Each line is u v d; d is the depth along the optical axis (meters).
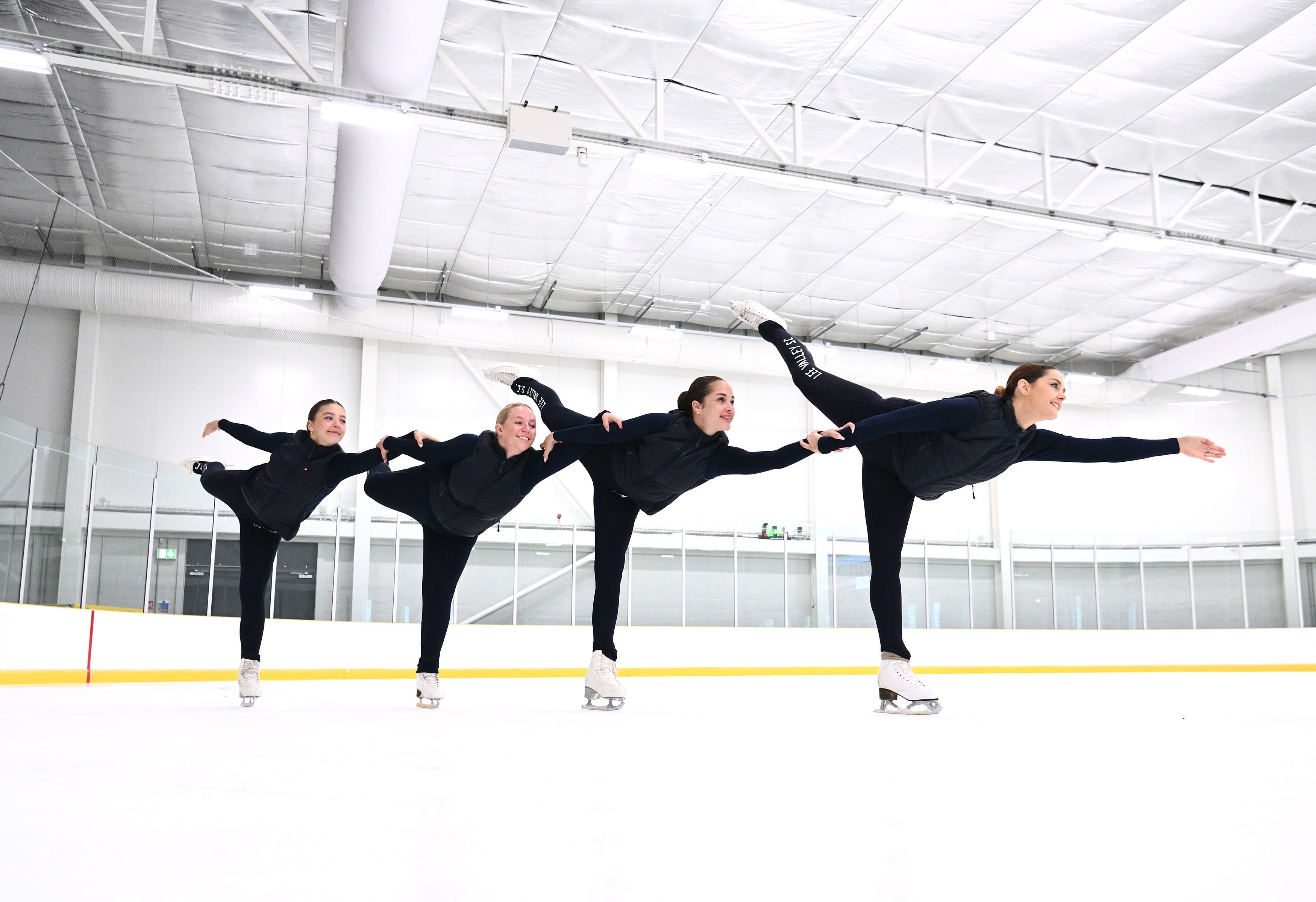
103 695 7.90
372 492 6.17
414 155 13.91
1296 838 1.72
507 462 5.52
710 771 2.63
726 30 10.80
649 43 11.04
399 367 19.59
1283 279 18.48
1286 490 21.97
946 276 18.34
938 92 12.20
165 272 16.77
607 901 1.31
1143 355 22.98
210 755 3.03
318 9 10.67
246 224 16.28
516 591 15.66
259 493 5.88
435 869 1.48
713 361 20.34
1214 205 15.49
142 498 12.26
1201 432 22.88
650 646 15.23
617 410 20.92
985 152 13.80
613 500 5.91
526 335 19.27
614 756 3.03
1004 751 3.20
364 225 12.79
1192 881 1.41
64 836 1.72
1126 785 2.38
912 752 3.14
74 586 11.15
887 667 5.43
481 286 19.09
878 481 5.54
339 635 13.16
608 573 5.88
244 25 11.00
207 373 17.80
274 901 1.30
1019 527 23.00
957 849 1.62
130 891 1.35
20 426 10.24
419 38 9.07
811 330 21.58
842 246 17.00
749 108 12.52
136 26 11.09
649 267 18.11
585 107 12.60
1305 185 14.79
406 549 14.80
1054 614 18.78
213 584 13.07
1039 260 17.59
